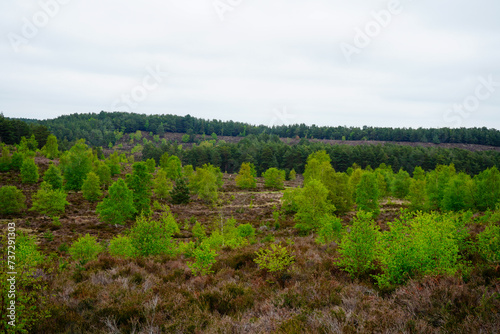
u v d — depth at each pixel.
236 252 11.67
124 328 5.01
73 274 8.43
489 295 4.61
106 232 30.58
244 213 44.22
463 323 3.94
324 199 26.62
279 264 8.16
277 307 5.61
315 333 4.23
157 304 5.96
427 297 4.73
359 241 7.18
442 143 191.38
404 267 6.25
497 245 6.79
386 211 41.94
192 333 4.91
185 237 29.06
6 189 35.09
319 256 9.48
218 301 6.29
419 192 36.78
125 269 8.88
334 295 5.75
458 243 7.77
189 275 9.01
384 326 4.15
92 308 5.85
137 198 37.66
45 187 40.78
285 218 38.50
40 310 5.11
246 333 4.75
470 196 31.48
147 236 11.80
